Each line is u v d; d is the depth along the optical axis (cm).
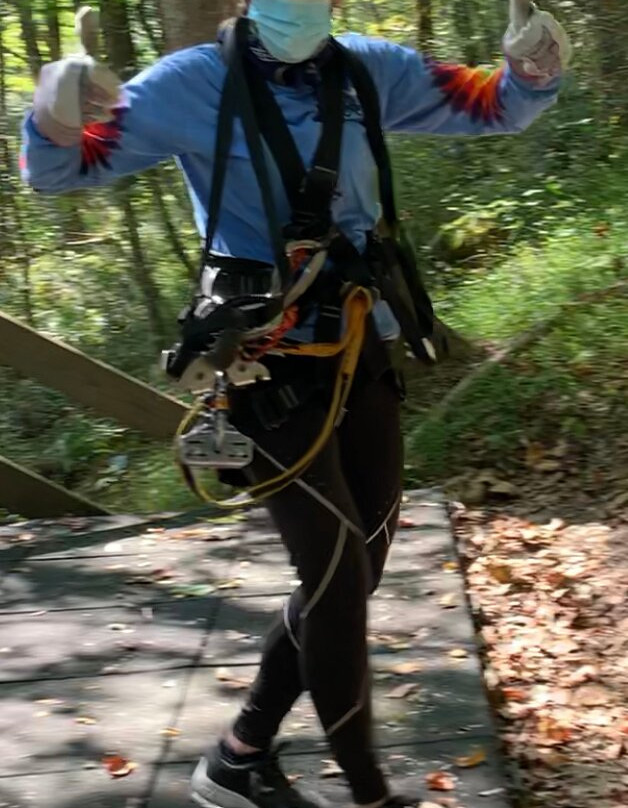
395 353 333
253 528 557
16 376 840
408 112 298
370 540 293
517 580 519
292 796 299
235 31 263
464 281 923
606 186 963
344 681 274
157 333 873
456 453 663
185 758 352
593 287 809
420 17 1119
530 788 365
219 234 271
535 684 433
